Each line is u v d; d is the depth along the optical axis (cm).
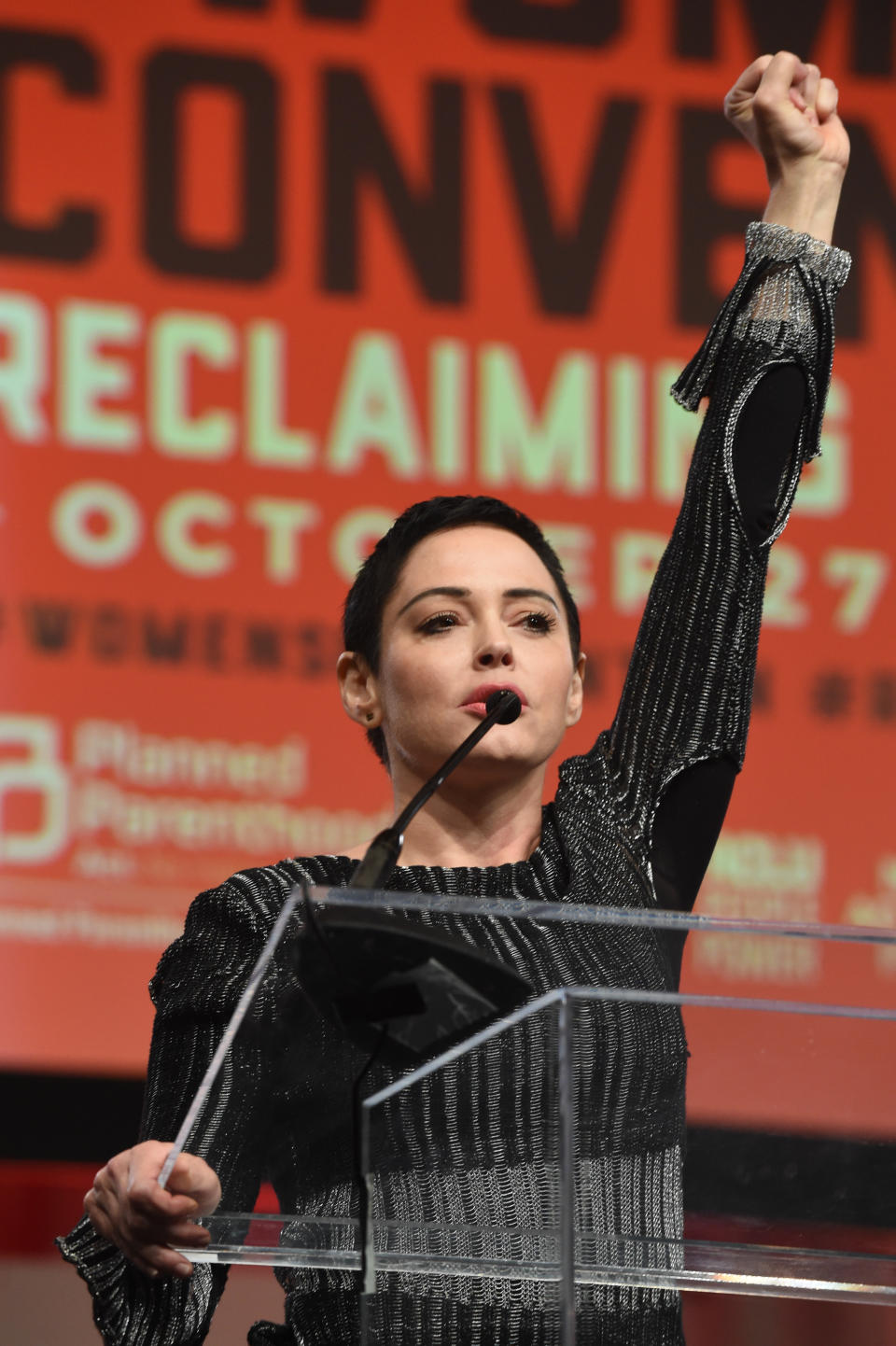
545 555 564
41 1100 1057
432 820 527
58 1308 1040
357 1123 394
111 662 1098
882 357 1270
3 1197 1048
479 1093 398
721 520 561
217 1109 416
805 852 1170
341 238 1200
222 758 1102
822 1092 370
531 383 1209
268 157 1200
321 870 502
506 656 519
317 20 1230
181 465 1139
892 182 1305
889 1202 370
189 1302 439
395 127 1226
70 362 1138
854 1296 379
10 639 1088
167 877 1080
